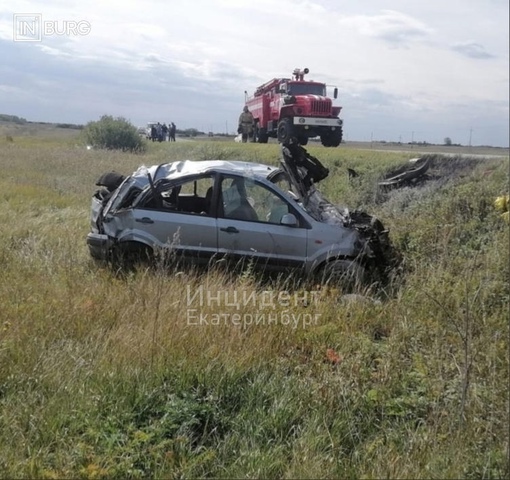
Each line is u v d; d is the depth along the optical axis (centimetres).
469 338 498
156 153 2816
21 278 714
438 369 499
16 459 378
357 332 609
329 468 387
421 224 990
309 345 577
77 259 827
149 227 779
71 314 584
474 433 407
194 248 774
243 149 2139
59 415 421
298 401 462
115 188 873
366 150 1834
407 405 462
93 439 404
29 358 499
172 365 495
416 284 745
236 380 486
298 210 789
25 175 1823
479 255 821
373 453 407
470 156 1389
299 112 2200
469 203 1027
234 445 417
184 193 845
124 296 641
